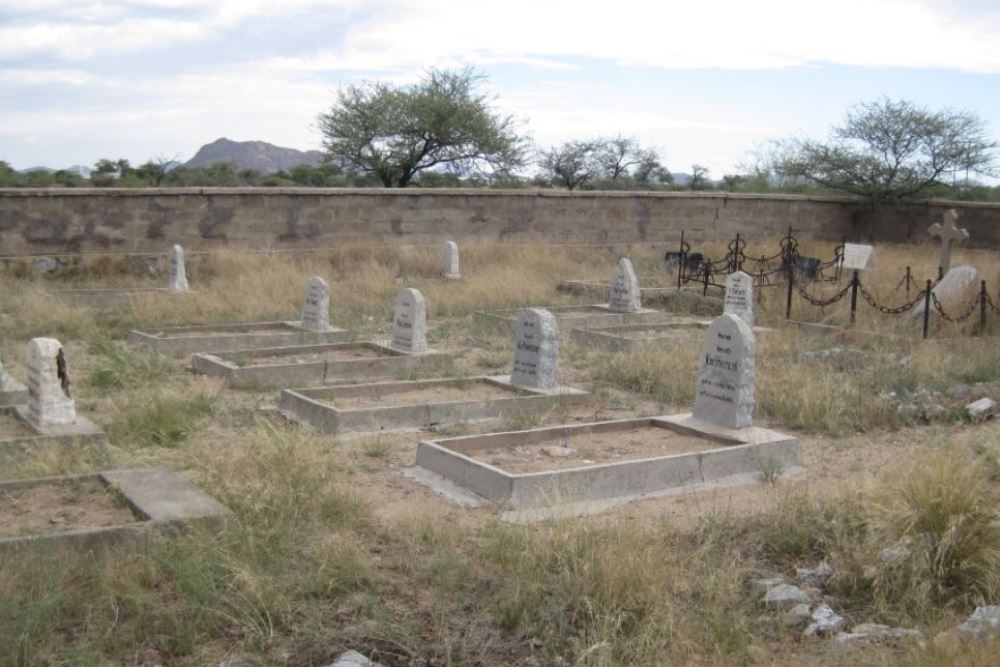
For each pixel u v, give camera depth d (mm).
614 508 7355
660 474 7871
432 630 5270
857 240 35000
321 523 6586
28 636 4754
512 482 7270
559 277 23422
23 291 18484
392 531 6559
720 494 7801
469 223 26875
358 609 5445
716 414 9273
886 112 34812
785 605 5629
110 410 9812
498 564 6000
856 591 5918
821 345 14562
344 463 8305
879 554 6082
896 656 5023
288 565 5840
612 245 29078
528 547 6039
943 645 4895
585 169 50438
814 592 5887
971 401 10945
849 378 11859
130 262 22312
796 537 6531
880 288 18500
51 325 15141
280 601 5316
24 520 6363
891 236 34281
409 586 5770
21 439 8109
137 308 16609
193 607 5172
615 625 5191
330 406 9695
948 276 16734
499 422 9938
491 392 10992
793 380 11148
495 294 19609
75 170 39969
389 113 39594
